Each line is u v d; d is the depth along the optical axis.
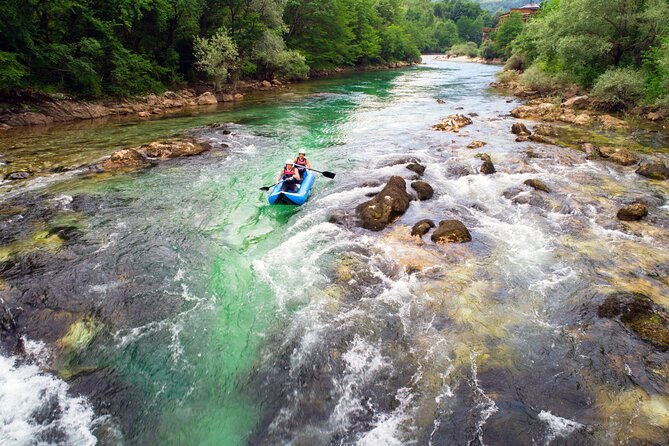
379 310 6.59
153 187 11.81
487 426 4.62
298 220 9.94
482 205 10.48
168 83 28.19
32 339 6.03
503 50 78.12
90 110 21.72
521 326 6.17
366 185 11.88
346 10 55.41
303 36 47.38
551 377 5.25
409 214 9.98
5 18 17.97
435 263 7.82
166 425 4.81
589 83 25.16
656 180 11.98
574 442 4.39
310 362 5.63
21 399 5.06
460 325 6.21
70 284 7.21
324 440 4.59
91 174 12.59
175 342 6.05
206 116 22.62
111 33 23.42
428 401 4.98
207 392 5.24
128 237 8.98
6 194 10.92
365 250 8.38
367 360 5.63
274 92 33.78
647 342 5.75
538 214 9.92
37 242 8.54
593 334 5.95
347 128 19.52
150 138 16.83
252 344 5.99
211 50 27.89
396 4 88.50
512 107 24.94
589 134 17.23
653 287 6.98
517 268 7.64
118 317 6.53
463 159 13.75
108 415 4.92
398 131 18.56
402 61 81.38
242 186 12.12
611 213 9.88
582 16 22.86
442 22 144.50
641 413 4.69
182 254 8.43
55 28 21.05
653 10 21.02
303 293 7.09
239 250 8.63
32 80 20.09
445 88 36.38
